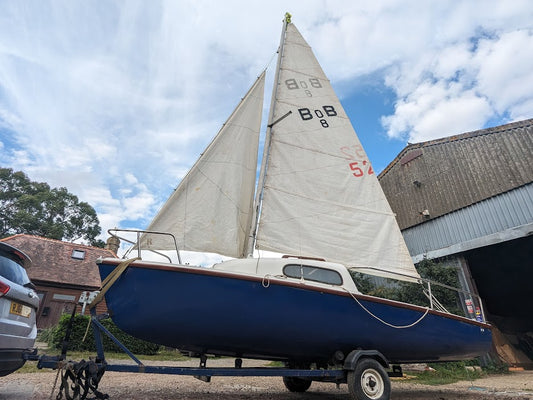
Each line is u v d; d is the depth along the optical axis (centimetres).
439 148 1741
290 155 725
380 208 719
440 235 1588
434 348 567
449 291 1407
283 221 652
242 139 655
